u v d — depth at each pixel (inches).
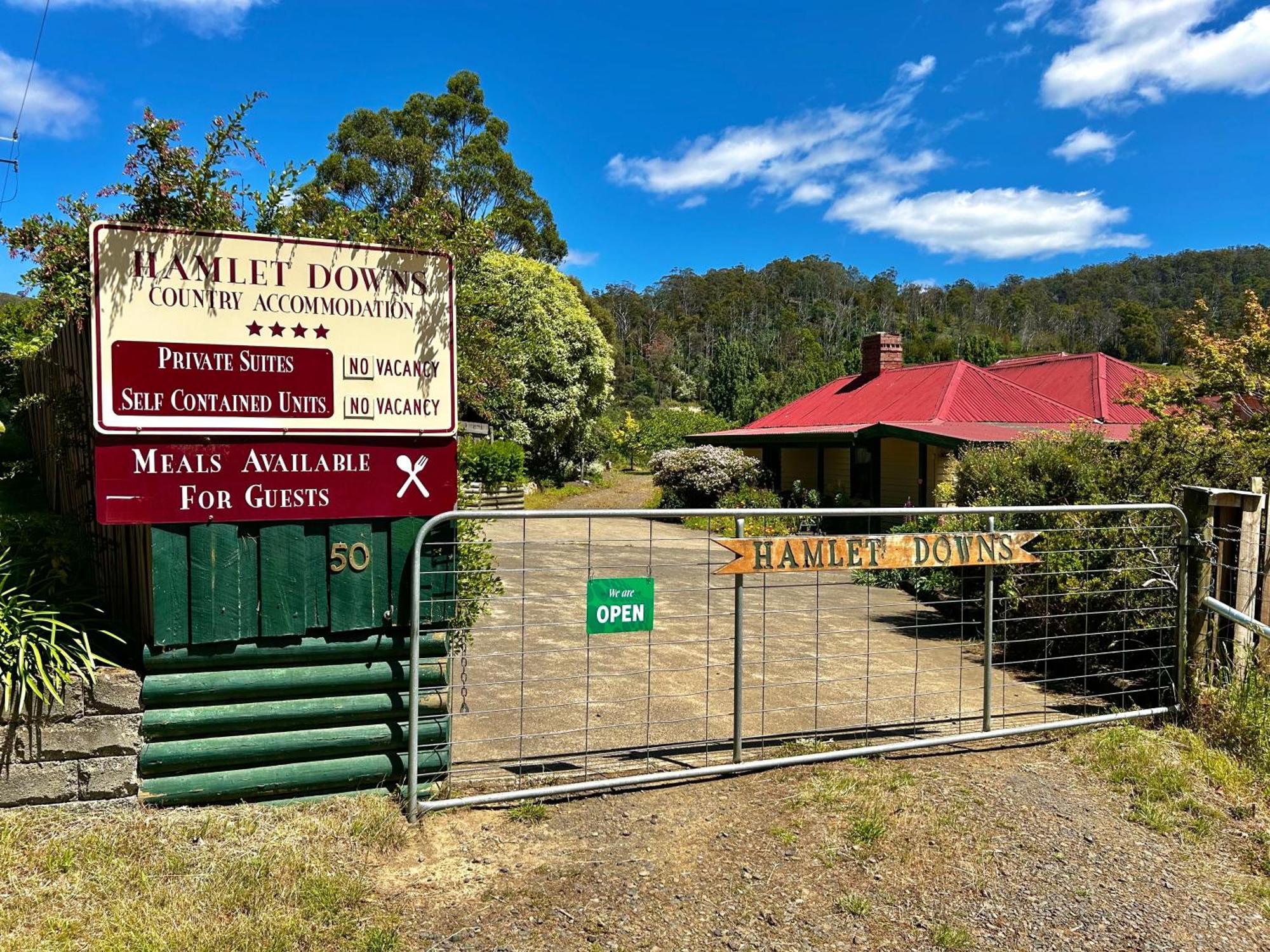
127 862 128.2
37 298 185.8
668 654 283.3
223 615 147.3
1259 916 132.6
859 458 768.9
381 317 157.8
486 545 211.8
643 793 168.4
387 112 1430.9
